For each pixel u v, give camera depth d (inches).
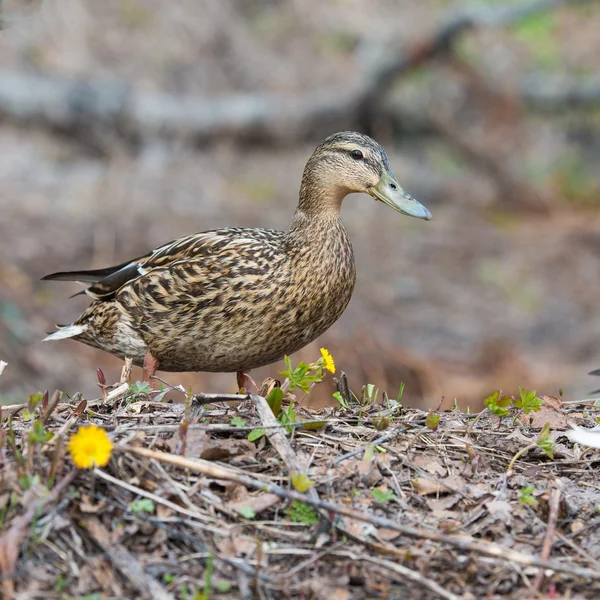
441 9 959.6
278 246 312.2
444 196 791.1
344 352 524.1
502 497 234.4
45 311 552.1
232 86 880.3
